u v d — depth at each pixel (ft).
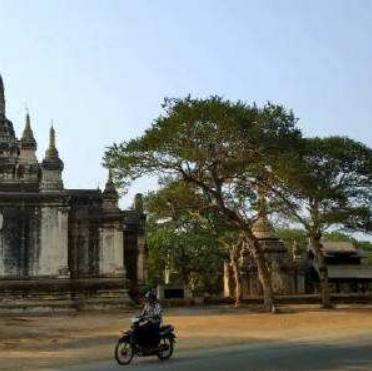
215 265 244.42
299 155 147.13
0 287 151.84
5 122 180.14
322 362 65.41
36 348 82.02
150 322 69.26
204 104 132.46
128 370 62.54
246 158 140.77
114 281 160.04
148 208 157.58
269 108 139.13
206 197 154.30
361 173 169.89
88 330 106.73
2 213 155.43
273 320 122.01
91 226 163.02
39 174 164.04
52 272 155.63
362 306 179.42
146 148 137.80
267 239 234.38
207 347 81.51
